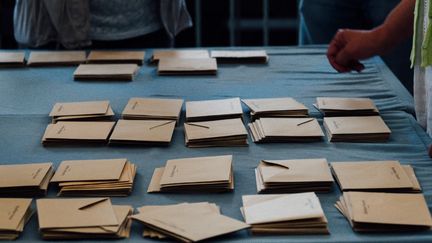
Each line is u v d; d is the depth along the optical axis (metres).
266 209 1.19
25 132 1.64
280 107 1.71
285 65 2.18
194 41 3.92
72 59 2.20
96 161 1.40
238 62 2.21
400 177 1.31
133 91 1.93
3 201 1.23
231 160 1.39
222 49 2.34
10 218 1.17
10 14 3.62
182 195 1.30
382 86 1.96
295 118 1.66
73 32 2.33
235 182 1.35
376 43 1.83
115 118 1.71
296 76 2.06
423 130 1.63
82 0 2.29
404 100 1.84
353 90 1.92
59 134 1.57
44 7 2.33
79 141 1.55
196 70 2.08
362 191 1.27
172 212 1.19
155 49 2.37
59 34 2.34
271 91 1.92
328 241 1.11
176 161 1.40
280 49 2.36
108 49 2.38
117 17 2.35
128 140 1.53
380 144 1.53
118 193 1.30
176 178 1.32
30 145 1.56
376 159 1.45
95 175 1.33
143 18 2.40
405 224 1.14
